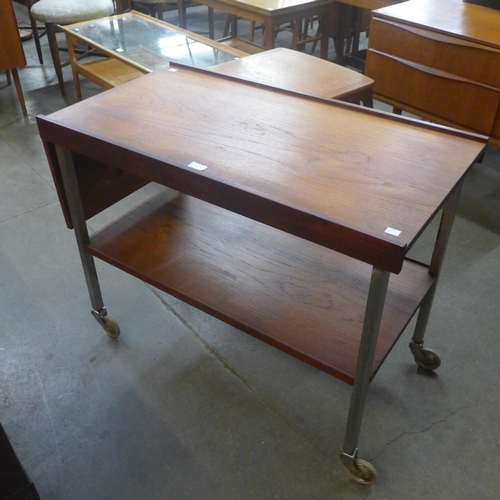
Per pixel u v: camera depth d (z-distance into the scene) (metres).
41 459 1.46
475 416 1.55
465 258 2.10
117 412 1.57
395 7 2.34
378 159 1.19
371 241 0.96
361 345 1.13
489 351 1.74
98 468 1.44
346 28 3.59
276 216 1.06
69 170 1.42
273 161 1.19
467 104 2.12
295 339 1.31
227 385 1.65
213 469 1.43
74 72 3.06
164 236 1.64
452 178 1.13
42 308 1.91
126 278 2.03
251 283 1.47
